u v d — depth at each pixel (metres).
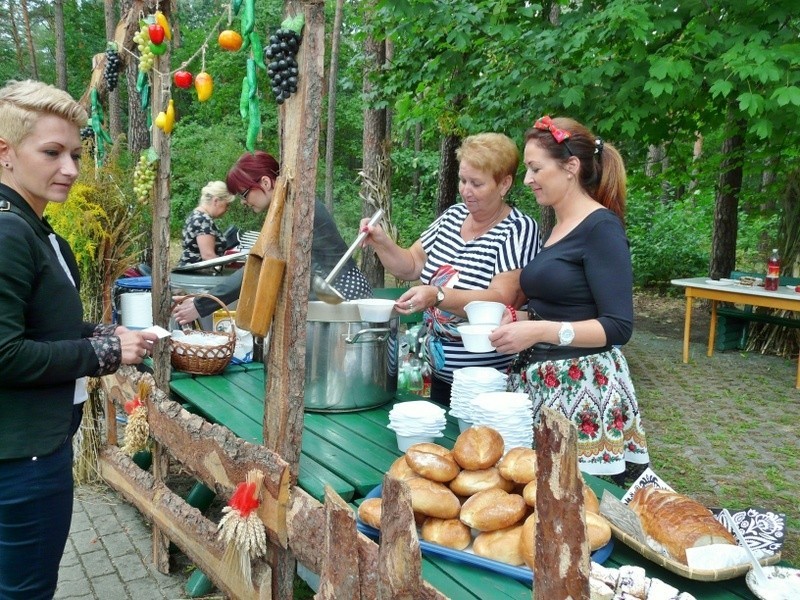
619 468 2.12
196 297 3.22
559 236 2.15
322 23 1.65
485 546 1.47
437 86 6.30
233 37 1.92
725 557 1.34
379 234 2.71
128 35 2.98
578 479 0.90
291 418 1.79
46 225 1.81
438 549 1.49
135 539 3.29
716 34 4.44
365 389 2.46
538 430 0.95
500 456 1.62
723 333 7.87
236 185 2.98
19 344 1.58
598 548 1.44
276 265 1.73
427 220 13.63
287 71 1.66
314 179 1.71
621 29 4.65
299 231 1.71
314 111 1.67
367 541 1.39
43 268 1.69
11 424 1.68
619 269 1.98
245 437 2.23
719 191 8.60
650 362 7.30
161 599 2.79
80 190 3.38
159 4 2.67
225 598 2.77
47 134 1.64
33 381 1.64
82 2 22.92
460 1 5.21
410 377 3.38
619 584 1.29
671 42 4.79
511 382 2.33
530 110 5.33
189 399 2.74
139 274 4.59
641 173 7.37
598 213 2.04
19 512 1.72
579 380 2.11
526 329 1.93
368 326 2.42
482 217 2.60
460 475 1.60
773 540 1.43
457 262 2.61
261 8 12.64
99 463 3.35
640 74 4.72
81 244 3.42
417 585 1.18
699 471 4.31
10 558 1.76
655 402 5.80
